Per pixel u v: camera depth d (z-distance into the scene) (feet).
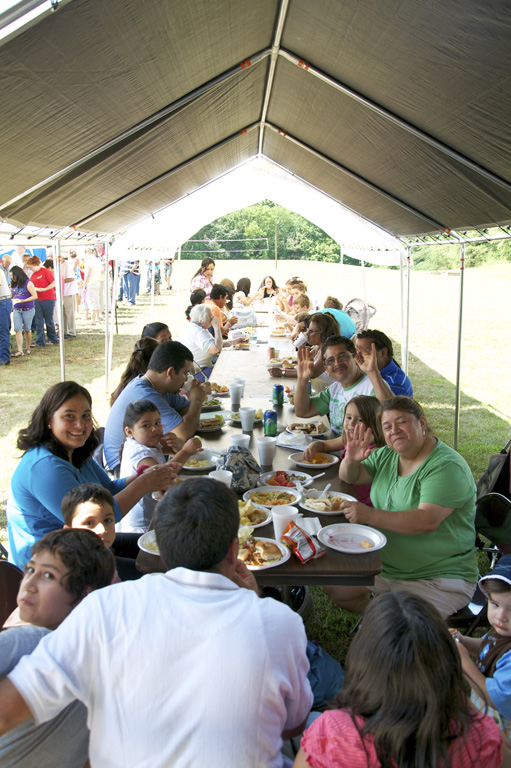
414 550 7.85
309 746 3.76
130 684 3.73
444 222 16.21
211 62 11.74
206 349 20.34
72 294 38.45
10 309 30.14
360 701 3.64
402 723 3.44
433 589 7.77
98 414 21.53
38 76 7.37
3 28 6.05
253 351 21.54
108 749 3.79
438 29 7.35
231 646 3.73
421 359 34.04
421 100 9.78
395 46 8.54
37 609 4.65
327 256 109.40
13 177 10.36
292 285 31.30
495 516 8.48
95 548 4.81
